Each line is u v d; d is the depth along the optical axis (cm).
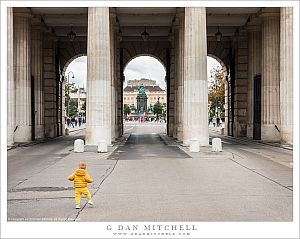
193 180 1553
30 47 3631
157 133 5497
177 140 3712
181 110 3538
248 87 4116
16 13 3381
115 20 3703
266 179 1575
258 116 3878
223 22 4159
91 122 2855
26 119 3394
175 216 1047
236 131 4569
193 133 2883
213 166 1934
